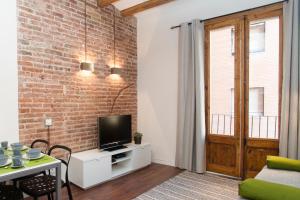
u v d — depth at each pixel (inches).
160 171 155.0
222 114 148.9
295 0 117.0
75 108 141.3
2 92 107.6
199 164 148.5
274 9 128.3
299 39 117.3
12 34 110.9
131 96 185.3
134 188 125.9
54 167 80.3
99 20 157.1
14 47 111.5
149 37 182.4
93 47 152.9
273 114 131.9
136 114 190.4
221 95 149.1
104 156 134.0
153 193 118.6
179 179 138.6
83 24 146.1
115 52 170.1
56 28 130.4
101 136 144.0
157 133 177.8
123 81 177.5
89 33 150.1
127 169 151.7
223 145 147.6
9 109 109.8
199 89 148.6
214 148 151.3
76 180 128.2
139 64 189.2
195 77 150.6
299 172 100.0
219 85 149.7
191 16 159.5
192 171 153.5
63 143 134.2
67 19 136.5
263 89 134.6
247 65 138.4
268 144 132.0
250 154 138.0
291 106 118.1
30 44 118.3
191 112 152.4
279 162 105.1
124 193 119.3
